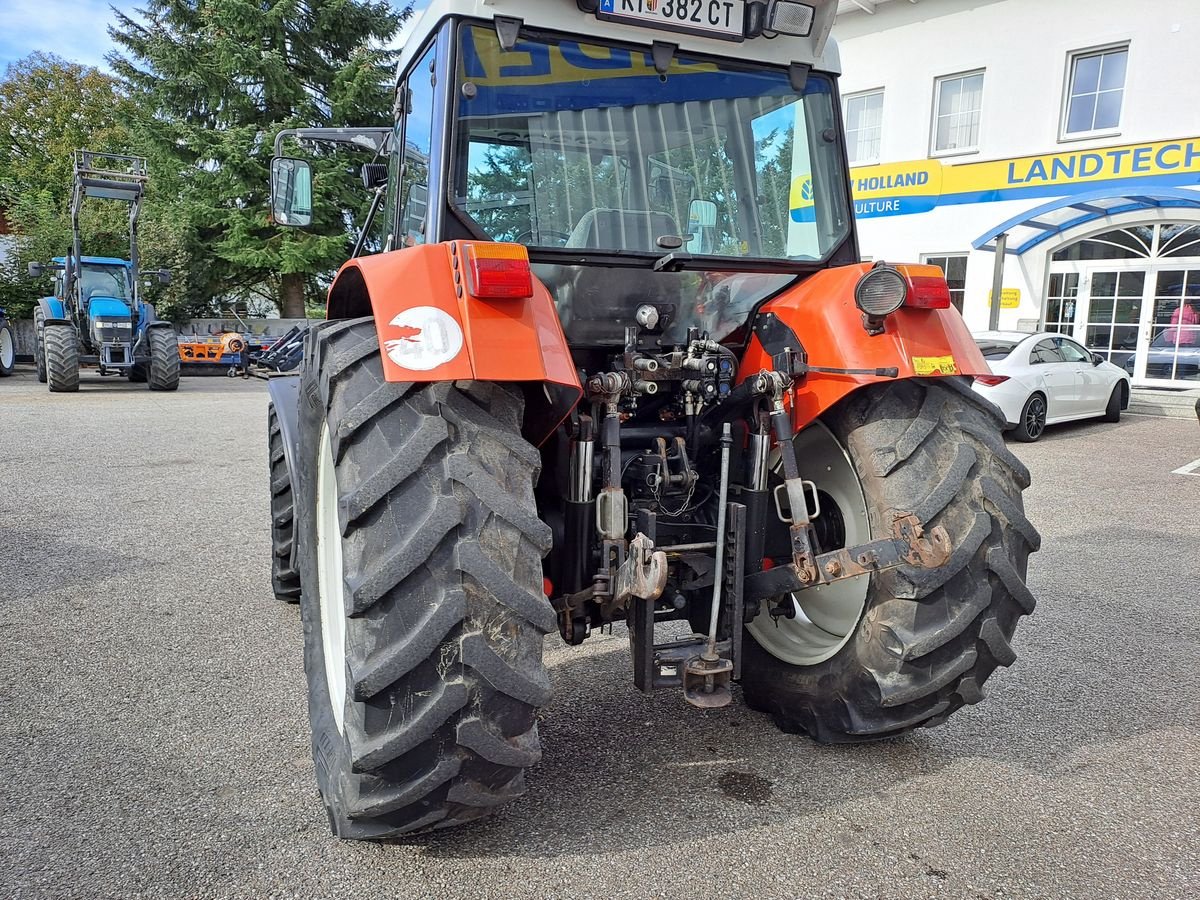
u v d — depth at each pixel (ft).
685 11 8.68
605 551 7.75
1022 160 50.72
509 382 7.07
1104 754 9.62
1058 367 35.99
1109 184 47.80
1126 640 13.19
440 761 6.52
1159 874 7.43
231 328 76.43
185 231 78.02
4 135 104.73
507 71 8.23
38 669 11.76
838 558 7.89
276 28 77.97
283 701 10.84
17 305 71.41
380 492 6.36
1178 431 37.50
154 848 7.69
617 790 8.72
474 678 6.36
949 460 8.02
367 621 6.44
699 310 9.08
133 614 13.94
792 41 9.45
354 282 8.43
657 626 13.58
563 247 8.44
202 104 79.92
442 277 6.81
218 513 20.80
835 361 8.22
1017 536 8.16
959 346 8.29
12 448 29.60
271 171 11.69
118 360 50.14
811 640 9.55
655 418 9.09
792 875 7.35
